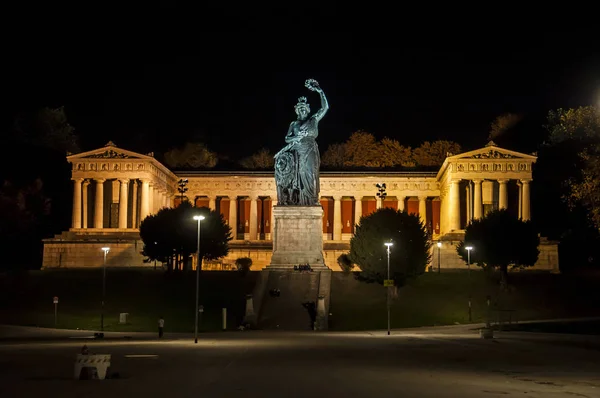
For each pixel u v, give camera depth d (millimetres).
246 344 68625
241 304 111188
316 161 121062
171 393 34656
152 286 123125
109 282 126312
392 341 72875
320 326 101000
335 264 173375
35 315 106875
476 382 39688
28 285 124500
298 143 120438
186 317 105875
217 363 49156
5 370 45344
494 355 56781
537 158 181750
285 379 40188
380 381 39531
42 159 194125
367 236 124438
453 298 120938
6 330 94500
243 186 192125
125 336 86438
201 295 116188
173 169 199750
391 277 122938
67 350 61844
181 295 117000
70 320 104188
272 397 33375
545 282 132125
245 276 128750
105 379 40406
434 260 161250
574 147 175375
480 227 132125
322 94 122750
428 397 33719
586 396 34844
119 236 168750
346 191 190500
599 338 77062
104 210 178750
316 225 119000
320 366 47312
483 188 176500
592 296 123000
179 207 135000
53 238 170750
